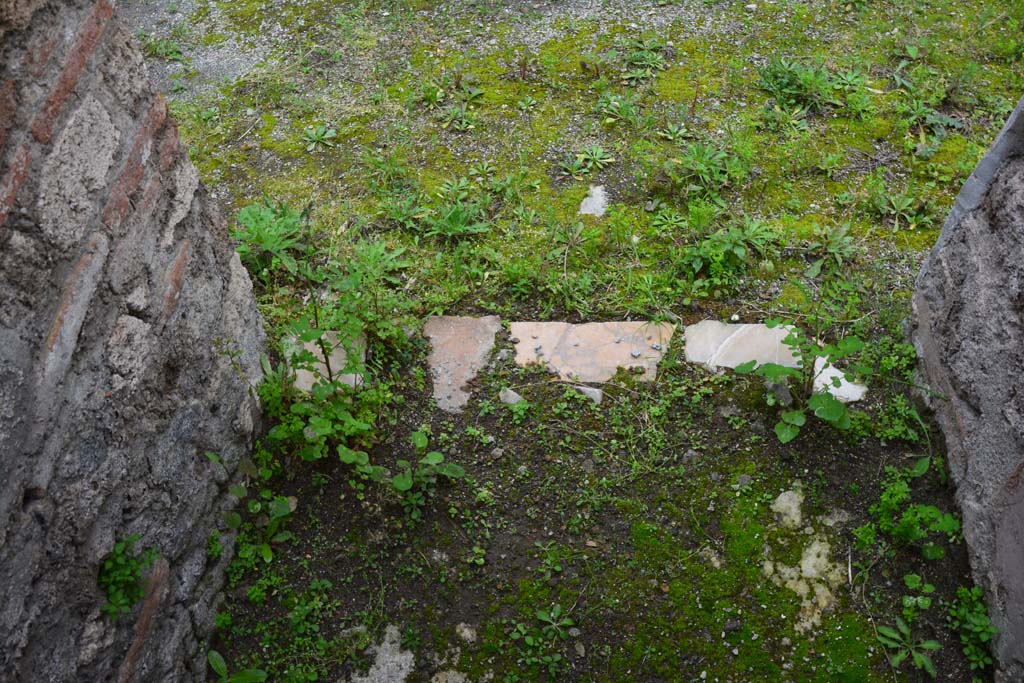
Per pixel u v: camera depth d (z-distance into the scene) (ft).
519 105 15.57
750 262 12.69
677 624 9.31
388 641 9.25
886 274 12.52
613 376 11.38
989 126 14.98
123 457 7.80
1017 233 9.20
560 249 12.90
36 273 6.61
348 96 16.02
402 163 14.49
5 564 6.13
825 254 12.82
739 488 10.23
